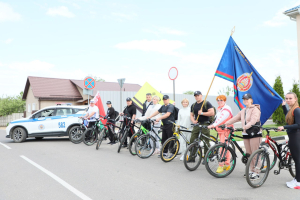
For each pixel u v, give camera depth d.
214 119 6.56
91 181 5.09
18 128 11.04
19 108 30.14
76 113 11.47
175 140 7.08
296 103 4.64
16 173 5.70
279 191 4.50
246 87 6.61
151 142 7.65
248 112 5.21
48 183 4.96
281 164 5.18
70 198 4.16
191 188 4.67
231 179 5.27
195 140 6.11
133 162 6.88
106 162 6.86
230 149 5.53
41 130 11.11
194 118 6.78
